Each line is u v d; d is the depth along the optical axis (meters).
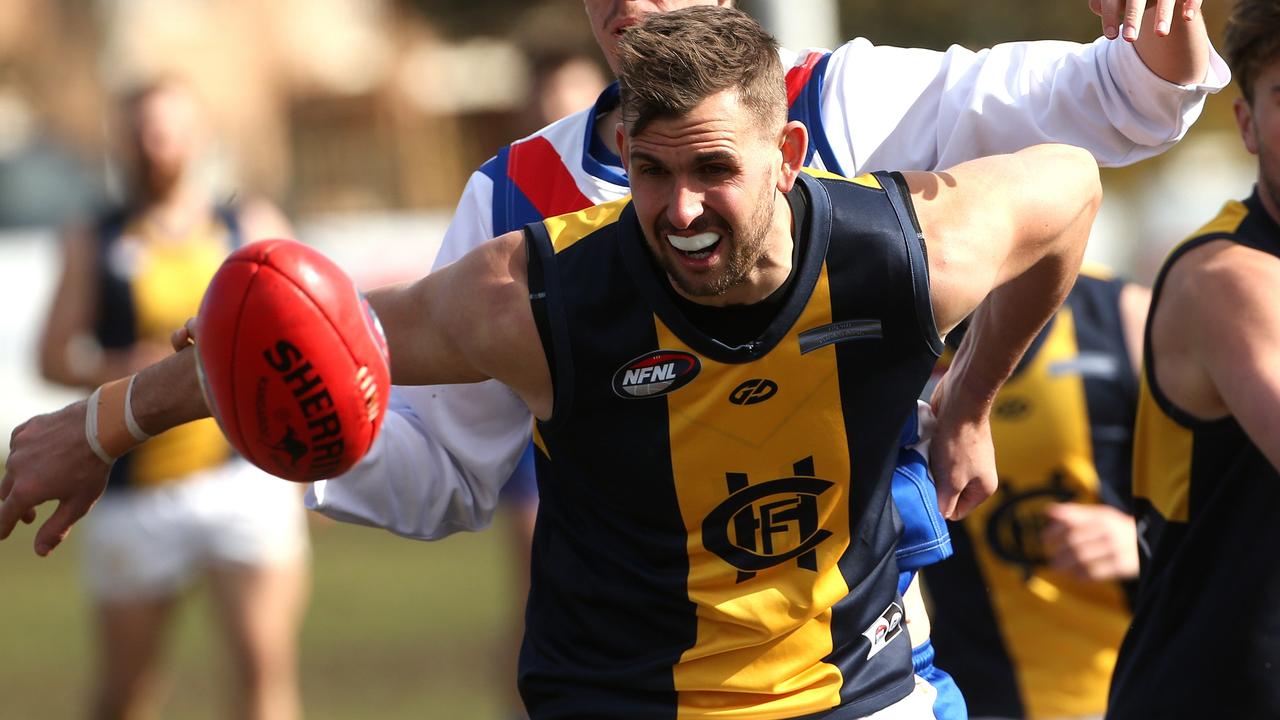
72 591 37.00
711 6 9.70
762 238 9.46
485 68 93.12
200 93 85.62
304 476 9.32
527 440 12.33
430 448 12.27
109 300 24.28
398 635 30.52
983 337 11.45
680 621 10.55
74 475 10.42
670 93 9.08
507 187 11.80
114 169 63.00
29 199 59.91
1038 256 10.53
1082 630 14.95
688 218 9.21
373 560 39.72
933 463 11.87
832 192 10.01
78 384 24.38
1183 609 12.48
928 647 11.87
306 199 94.31
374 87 95.75
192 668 29.66
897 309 9.92
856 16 54.47
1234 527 12.22
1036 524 15.04
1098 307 15.57
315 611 33.19
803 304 9.81
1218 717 12.21
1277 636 12.03
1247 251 12.23
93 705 24.02
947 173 10.41
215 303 8.98
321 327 8.95
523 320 9.91
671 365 9.88
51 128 91.19
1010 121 11.61
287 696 24.03
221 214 25.03
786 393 9.98
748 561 10.40
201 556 23.62
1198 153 63.66
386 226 66.81
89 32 92.69
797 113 11.59
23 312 55.03
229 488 23.47
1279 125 12.18
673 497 10.27
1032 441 15.08
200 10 92.56
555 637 11.12
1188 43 10.99
